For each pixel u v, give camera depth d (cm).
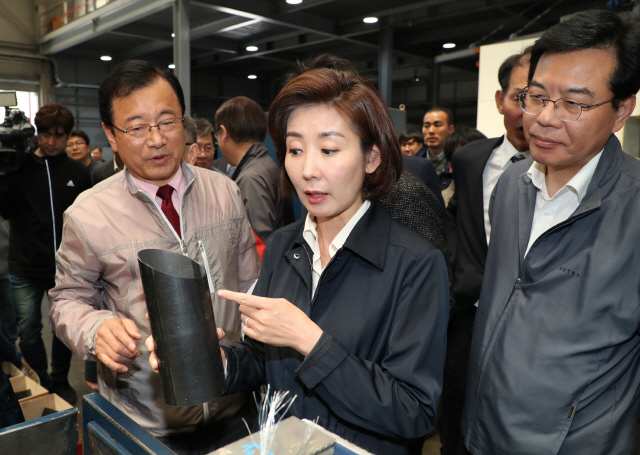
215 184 129
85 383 283
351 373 74
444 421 155
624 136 268
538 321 92
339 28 819
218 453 52
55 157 256
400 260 82
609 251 87
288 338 74
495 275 108
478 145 155
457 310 147
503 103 153
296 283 91
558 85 86
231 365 88
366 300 82
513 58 147
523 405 92
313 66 101
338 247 85
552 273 92
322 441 55
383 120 78
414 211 115
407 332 78
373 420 75
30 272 251
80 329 101
